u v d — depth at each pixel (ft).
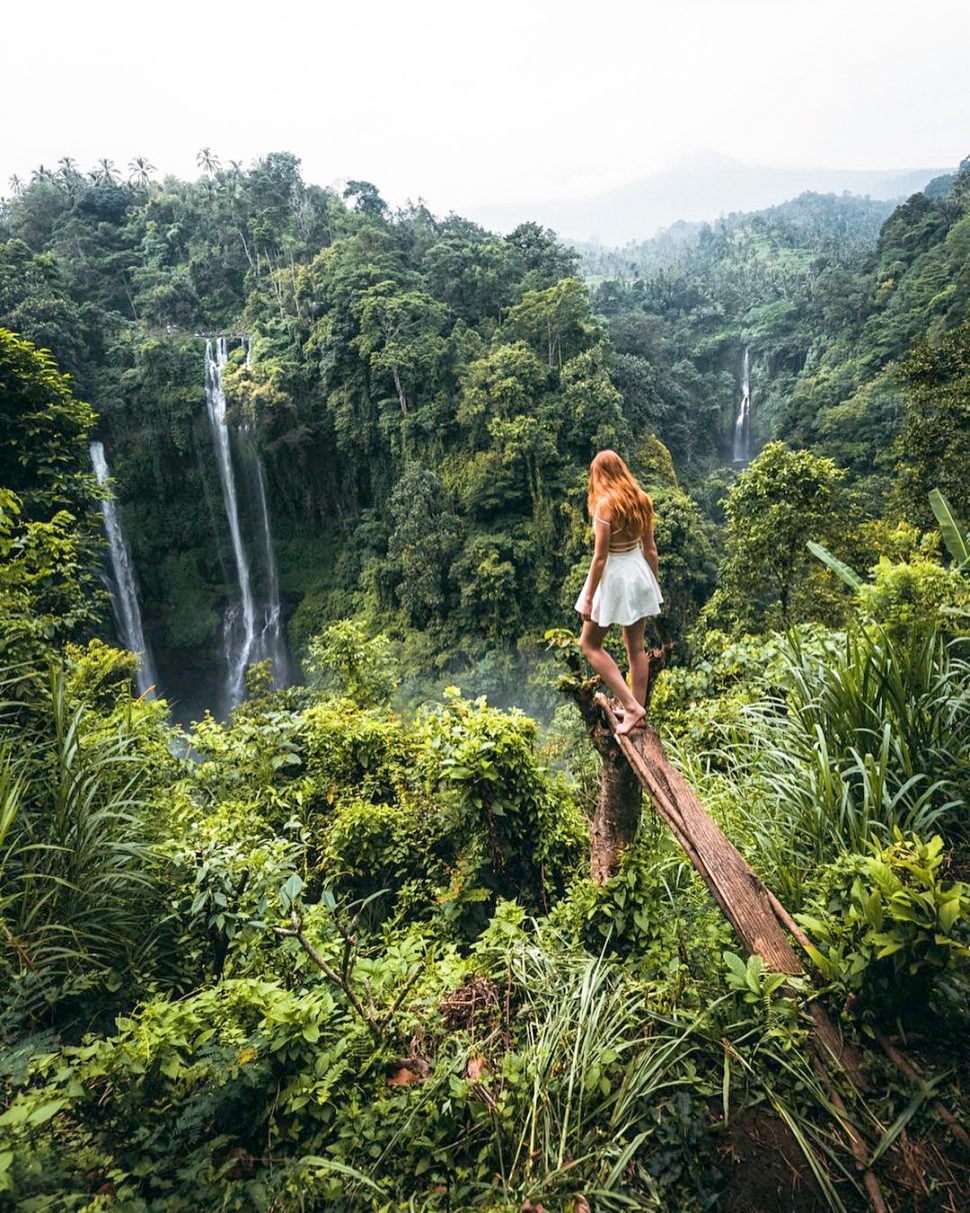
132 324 162.81
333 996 8.75
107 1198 5.16
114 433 138.00
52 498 29.76
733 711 15.08
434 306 137.18
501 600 118.83
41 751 11.55
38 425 29.58
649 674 10.69
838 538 53.26
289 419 140.77
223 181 226.17
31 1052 6.58
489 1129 6.49
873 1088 6.35
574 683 10.54
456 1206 5.73
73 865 9.82
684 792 9.63
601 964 8.50
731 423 253.44
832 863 9.21
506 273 163.43
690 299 300.40
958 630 14.38
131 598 138.82
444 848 16.11
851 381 183.62
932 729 10.95
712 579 124.47
